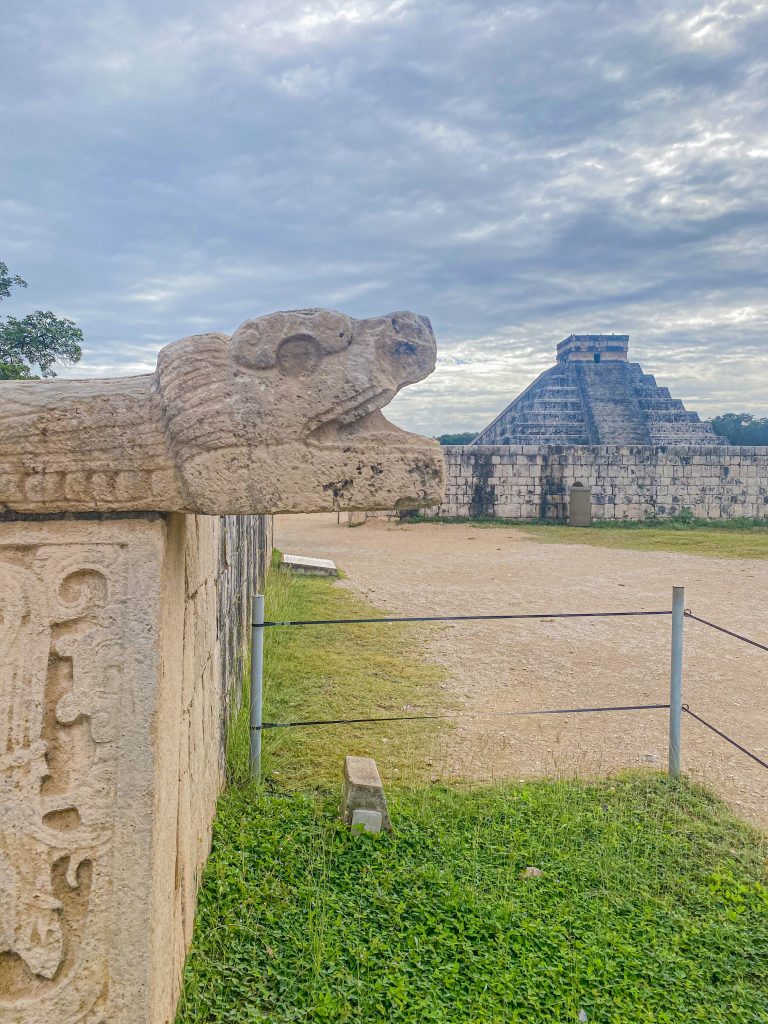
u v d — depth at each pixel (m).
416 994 2.37
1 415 1.81
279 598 8.40
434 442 1.98
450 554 14.12
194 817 2.65
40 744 1.78
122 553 1.84
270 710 5.12
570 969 2.53
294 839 3.30
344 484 1.88
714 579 11.41
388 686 5.83
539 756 4.62
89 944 1.77
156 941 1.84
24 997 1.74
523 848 3.38
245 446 1.81
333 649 6.87
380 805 3.48
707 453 20.28
